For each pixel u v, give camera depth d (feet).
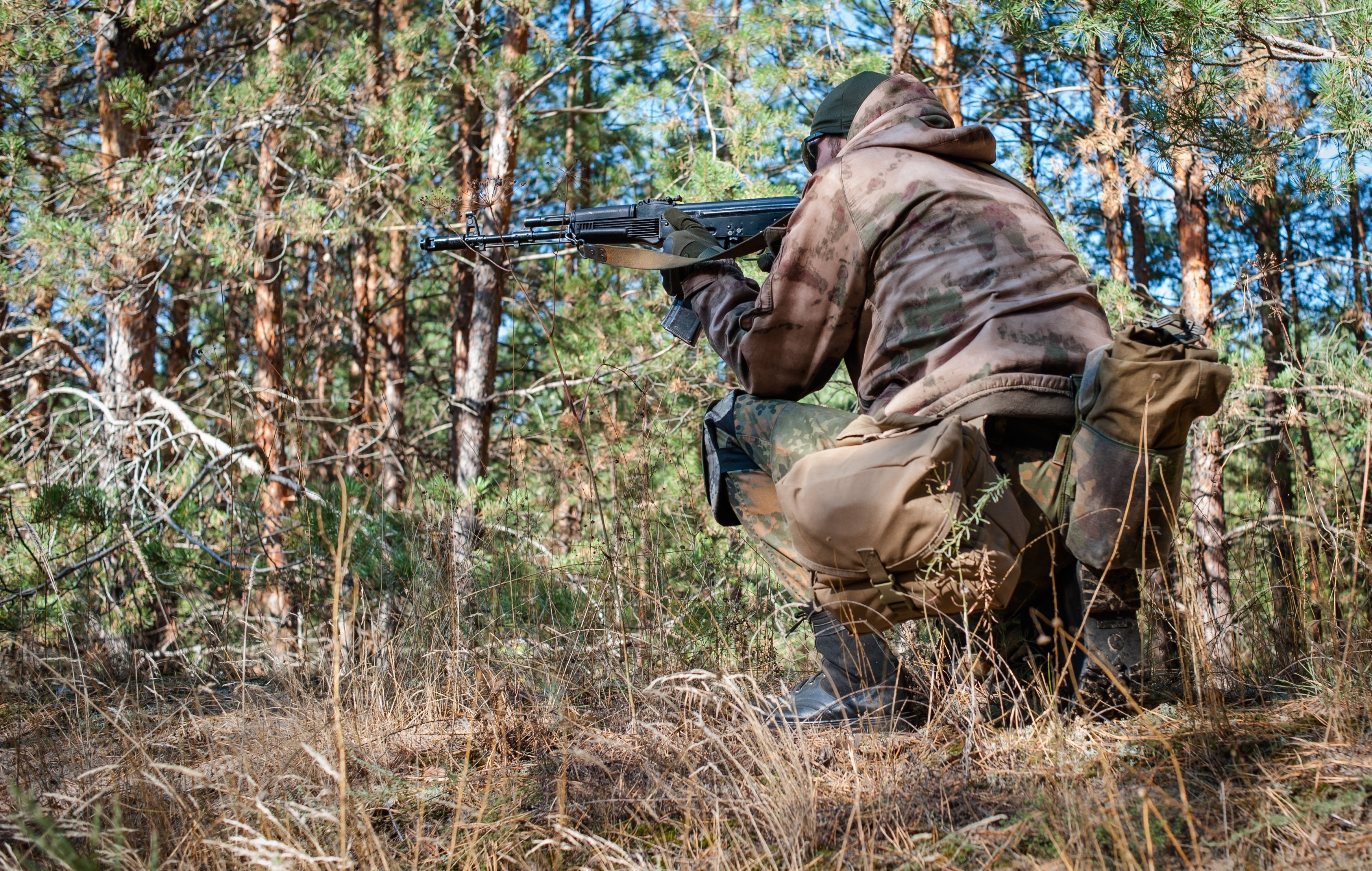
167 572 14.46
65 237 21.77
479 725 7.70
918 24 22.35
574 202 27.55
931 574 5.88
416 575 10.74
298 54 25.86
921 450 5.78
